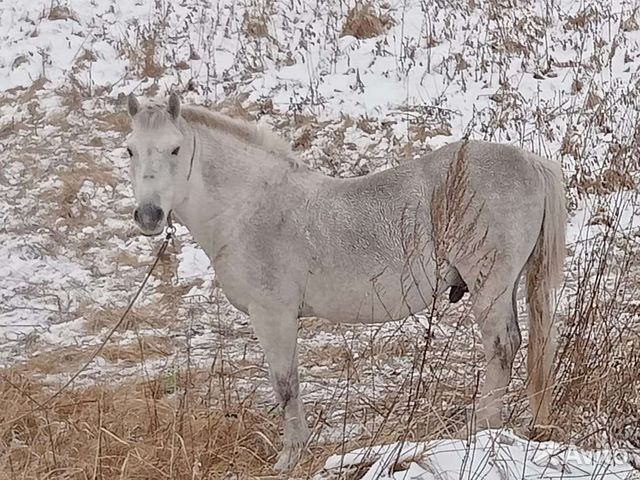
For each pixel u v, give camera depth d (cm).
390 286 459
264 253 462
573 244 723
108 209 857
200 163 461
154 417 463
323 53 1124
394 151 917
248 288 468
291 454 454
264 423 489
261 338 471
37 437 456
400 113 991
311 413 511
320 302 471
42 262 777
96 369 595
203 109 468
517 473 363
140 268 765
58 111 1022
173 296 711
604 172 841
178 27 1208
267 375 572
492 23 1171
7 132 985
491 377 460
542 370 449
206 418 461
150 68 1106
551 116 955
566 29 1152
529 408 473
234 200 464
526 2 1220
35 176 906
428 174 461
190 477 401
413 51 1104
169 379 546
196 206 465
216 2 1273
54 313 695
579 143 890
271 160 472
